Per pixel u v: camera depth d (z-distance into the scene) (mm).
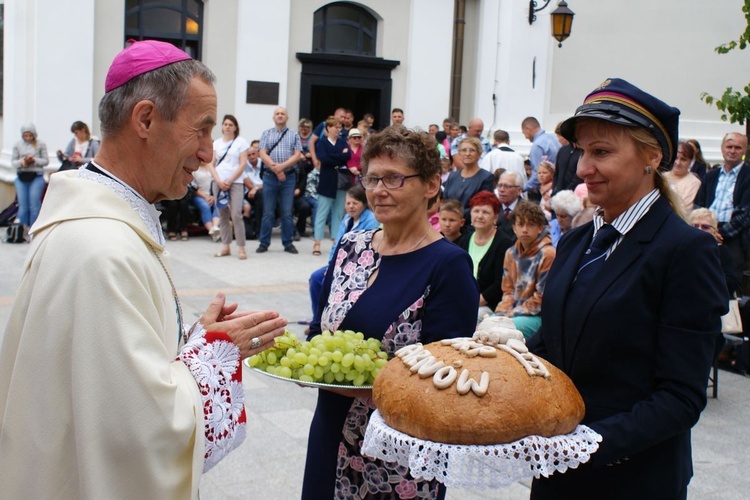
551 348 2258
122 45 13406
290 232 12070
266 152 11820
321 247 12742
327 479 2613
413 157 2566
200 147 2006
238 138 11289
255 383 5898
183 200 12672
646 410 1988
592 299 2131
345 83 15008
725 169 8422
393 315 2557
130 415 1698
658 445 2117
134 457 1715
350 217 7555
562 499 2184
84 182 1880
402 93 15539
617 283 2107
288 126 14695
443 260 2555
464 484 1802
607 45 15609
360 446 2557
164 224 12828
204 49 14000
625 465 2111
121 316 1730
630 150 2109
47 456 1751
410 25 15352
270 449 4664
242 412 2041
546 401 1870
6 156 14055
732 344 6766
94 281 1737
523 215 5410
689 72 16031
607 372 2115
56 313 1743
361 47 15273
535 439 1830
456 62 15859
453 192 8422
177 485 1788
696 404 2002
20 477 1769
